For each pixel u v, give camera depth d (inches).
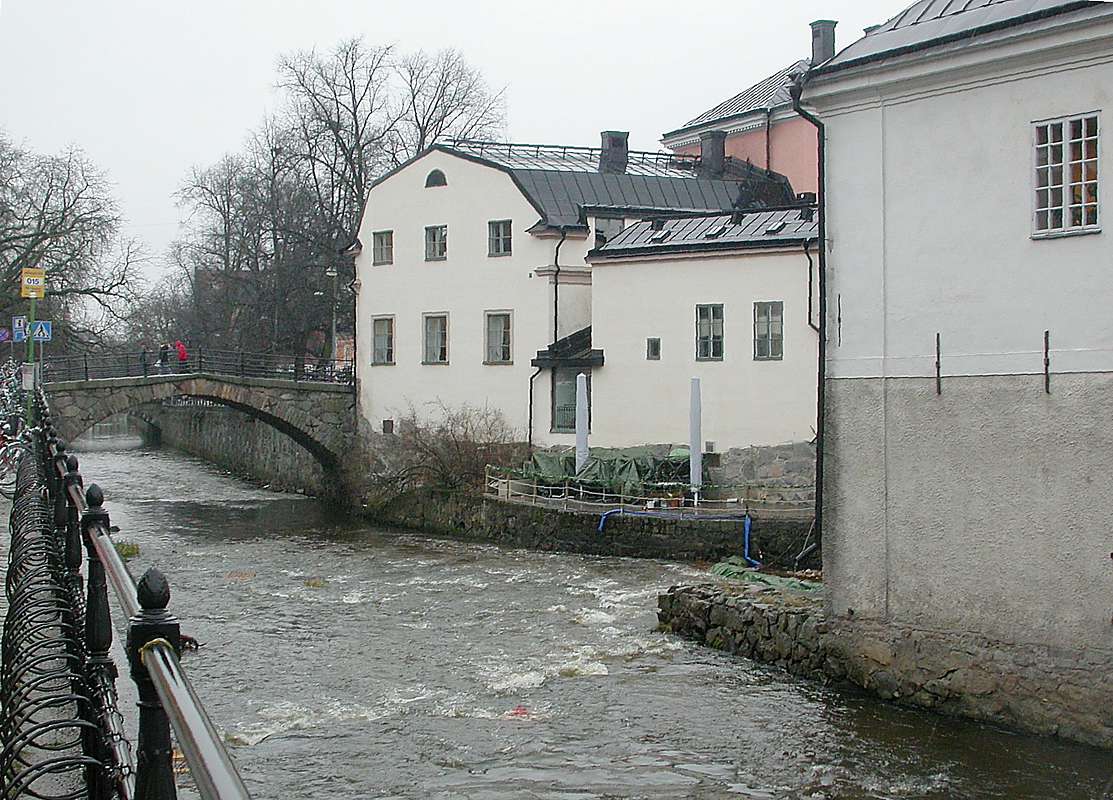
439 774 571.2
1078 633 565.9
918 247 628.1
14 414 1002.7
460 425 1553.9
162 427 3088.1
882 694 648.4
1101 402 558.3
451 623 906.1
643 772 567.5
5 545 590.9
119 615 663.1
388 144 2242.9
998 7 609.0
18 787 183.2
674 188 1649.9
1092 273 561.6
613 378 1387.8
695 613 826.8
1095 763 546.9
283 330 2241.6
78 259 2023.9
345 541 1376.7
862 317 652.7
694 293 1314.0
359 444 1722.4
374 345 1707.7
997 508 596.7
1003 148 593.9
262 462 2105.1
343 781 562.6
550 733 629.9
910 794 528.1
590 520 1248.8
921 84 622.8
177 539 1386.6
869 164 648.4
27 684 223.8
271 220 2268.7
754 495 1238.3
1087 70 563.2
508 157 1672.0
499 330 1561.3
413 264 1652.3
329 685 730.8
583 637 848.9
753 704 664.4
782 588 828.6
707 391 1302.9
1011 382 590.9
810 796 532.1
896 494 639.1
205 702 692.1
